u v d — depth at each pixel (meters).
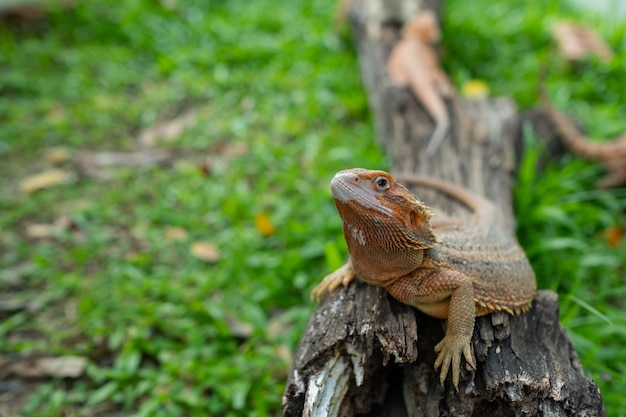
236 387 0.53
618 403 0.51
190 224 0.68
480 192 0.62
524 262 0.50
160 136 0.85
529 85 0.91
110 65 0.99
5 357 0.56
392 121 0.73
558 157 0.75
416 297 0.46
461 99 0.75
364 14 0.97
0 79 0.92
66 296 0.61
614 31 1.02
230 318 0.58
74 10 1.10
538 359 0.46
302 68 0.97
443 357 0.45
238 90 0.94
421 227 0.45
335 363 0.46
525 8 1.15
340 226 0.64
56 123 0.84
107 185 0.75
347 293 0.48
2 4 1.05
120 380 0.54
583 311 0.58
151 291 0.61
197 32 1.07
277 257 0.64
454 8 1.15
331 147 0.80
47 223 0.69
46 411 0.53
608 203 0.69
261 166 0.77
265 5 1.18
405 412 0.48
